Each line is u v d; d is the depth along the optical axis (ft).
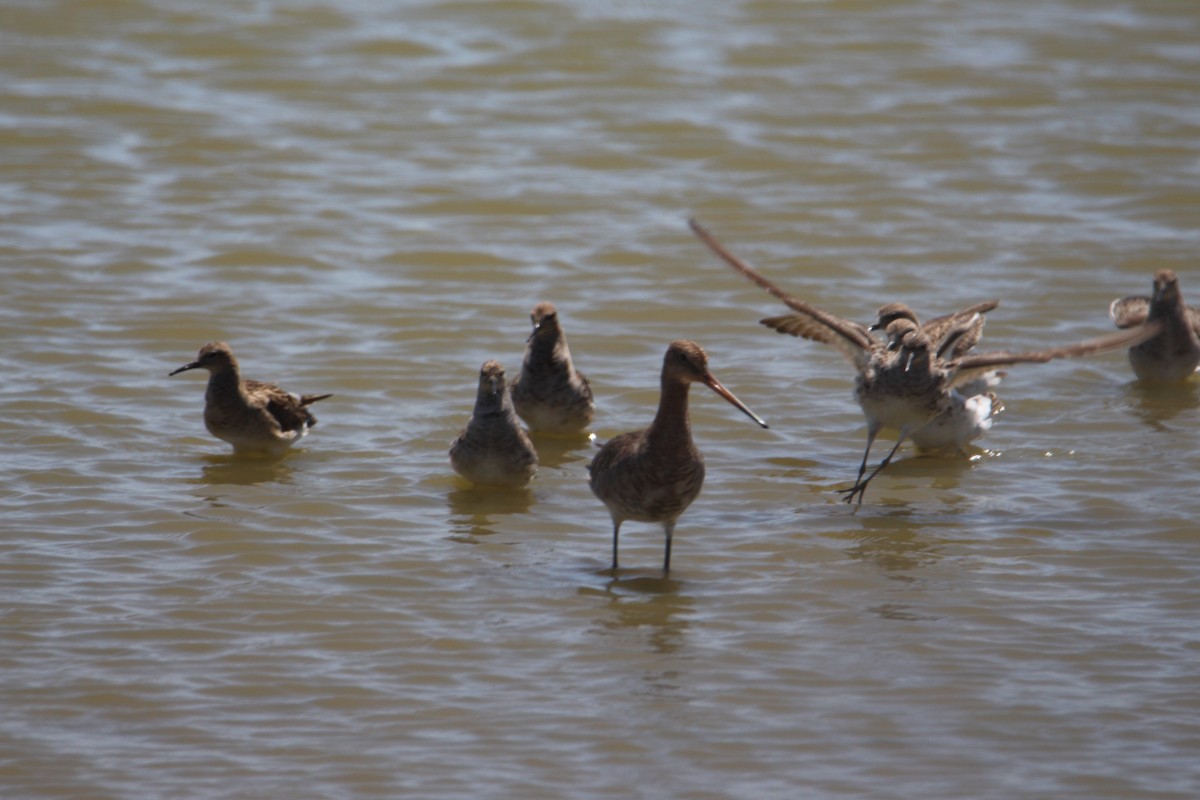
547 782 32.76
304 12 105.81
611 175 83.92
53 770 32.83
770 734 34.76
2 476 48.83
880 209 78.79
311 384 58.08
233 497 47.91
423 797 32.12
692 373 40.52
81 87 93.15
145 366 59.31
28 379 57.26
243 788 32.32
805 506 48.34
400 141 87.66
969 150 86.58
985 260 72.23
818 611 40.86
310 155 85.25
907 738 34.60
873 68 98.94
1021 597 41.60
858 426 55.57
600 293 68.69
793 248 74.02
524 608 40.86
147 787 32.27
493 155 86.07
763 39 103.60
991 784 32.71
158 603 40.63
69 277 68.08
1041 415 56.65
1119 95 94.32
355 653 38.27
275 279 69.26
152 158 83.82
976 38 103.91
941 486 50.01
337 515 46.88
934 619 40.40
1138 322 61.21
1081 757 33.76
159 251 71.67
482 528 46.26
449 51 100.63
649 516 42.14
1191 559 43.86
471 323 64.64
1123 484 49.75
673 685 36.94
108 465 50.24
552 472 51.49
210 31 102.17
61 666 37.22
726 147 87.25
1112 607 40.96
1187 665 37.76
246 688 36.47
